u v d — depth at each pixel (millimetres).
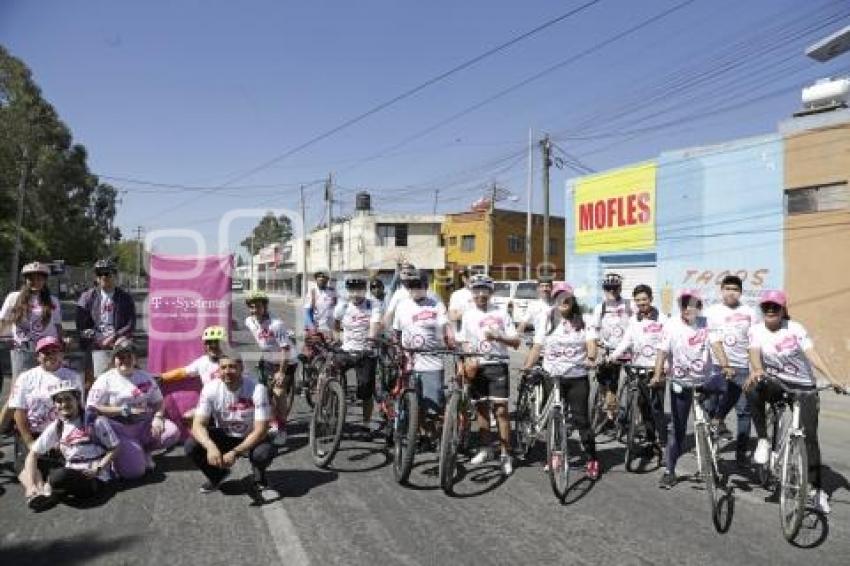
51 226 37312
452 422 6051
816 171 15656
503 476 6555
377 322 7957
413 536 4938
